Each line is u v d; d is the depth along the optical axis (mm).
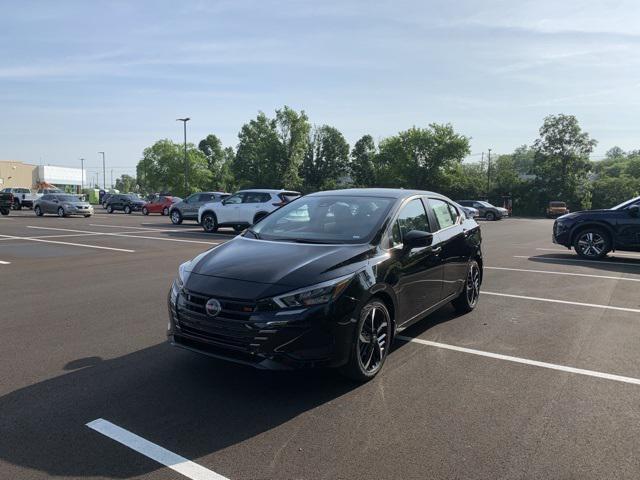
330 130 95688
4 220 26672
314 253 4176
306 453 3072
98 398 3848
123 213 40562
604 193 68438
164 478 2807
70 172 91438
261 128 81375
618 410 3699
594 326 5988
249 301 3643
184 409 3666
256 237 4887
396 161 68375
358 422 3482
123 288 8133
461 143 64688
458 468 2914
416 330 5785
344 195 5422
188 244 15031
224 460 2990
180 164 81625
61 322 6016
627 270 10445
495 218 40500
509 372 4461
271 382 4184
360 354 4078
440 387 4109
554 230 12836
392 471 2879
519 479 2811
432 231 5625
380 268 4289
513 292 8047
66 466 2916
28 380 4199
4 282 8633
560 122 63562
